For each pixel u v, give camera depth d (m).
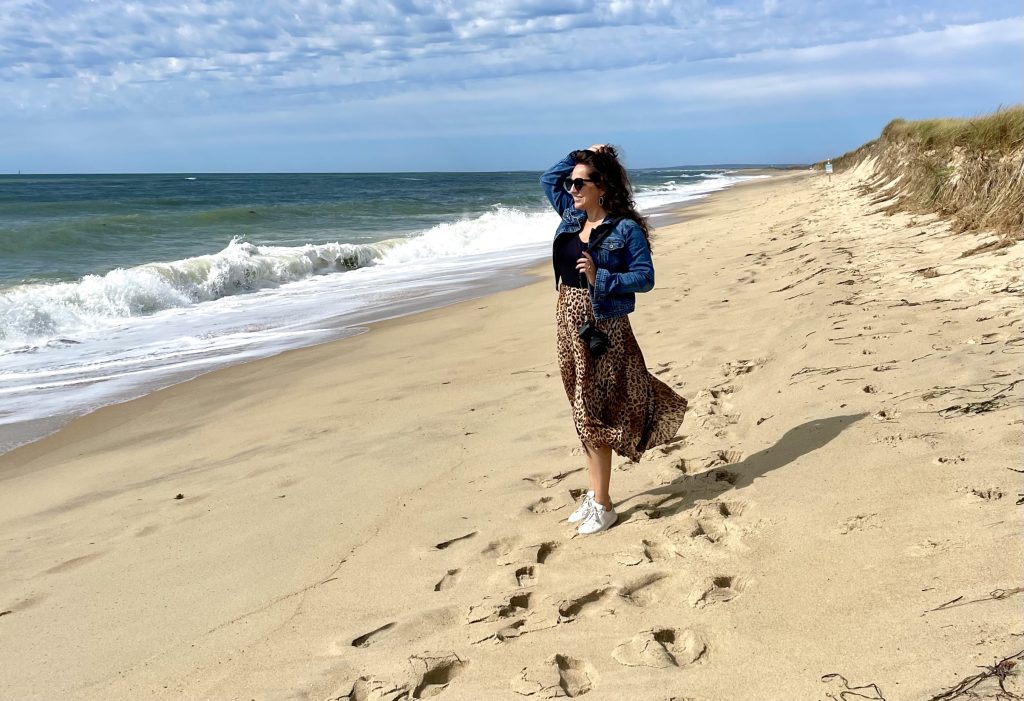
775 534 3.16
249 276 14.40
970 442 3.45
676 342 6.71
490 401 5.89
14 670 3.06
